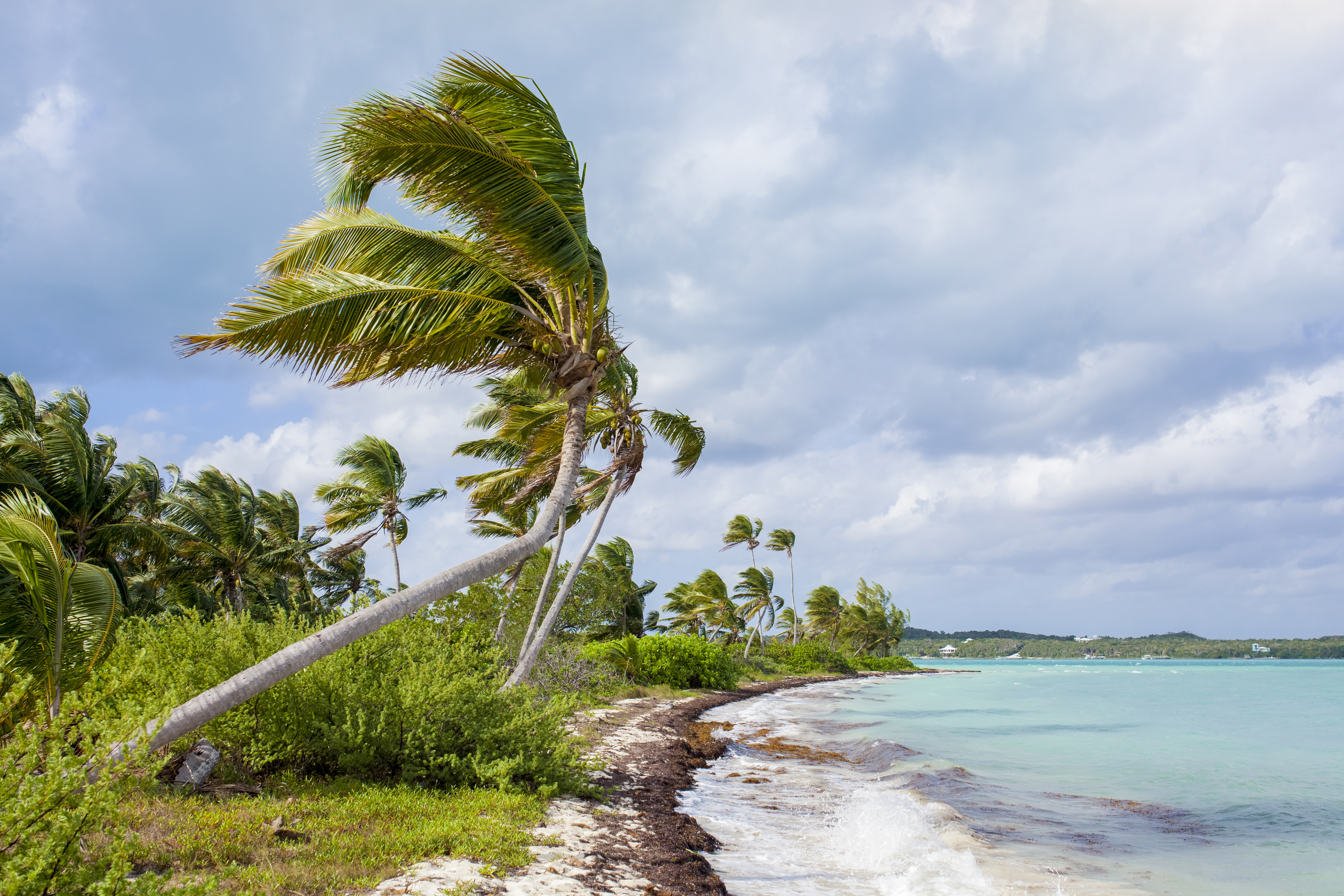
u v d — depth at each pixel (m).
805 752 16.67
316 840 5.95
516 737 9.20
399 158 7.41
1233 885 7.12
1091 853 8.24
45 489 20.84
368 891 5.10
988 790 11.88
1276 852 8.40
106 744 4.29
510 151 7.89
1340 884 7.19
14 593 7.23
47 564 7.20
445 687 9.08
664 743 15.36
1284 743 18.03
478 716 9.38
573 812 8.45
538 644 16.77
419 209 7.93
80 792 4.00
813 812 10.24
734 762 14.98
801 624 81.00
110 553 23.67
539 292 9.91
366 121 7.07
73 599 7.87
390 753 8.64
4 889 3.48
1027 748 17.09
